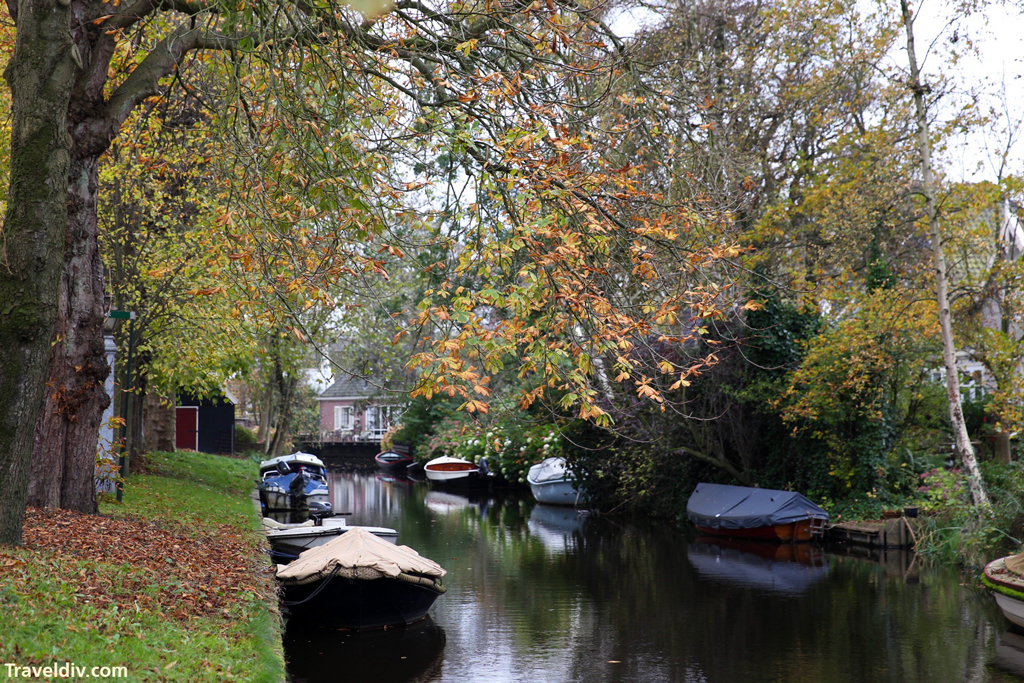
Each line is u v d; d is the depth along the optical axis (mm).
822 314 21500
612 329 7902
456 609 12547
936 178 18453
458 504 30000
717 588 14086
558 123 9477
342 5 8656
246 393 55344
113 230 17219
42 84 6766
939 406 21219
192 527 12969
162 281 16625
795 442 21188
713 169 12281
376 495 33812
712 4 21141
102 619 6629
